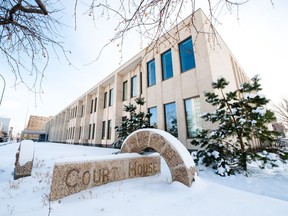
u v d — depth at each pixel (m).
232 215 2.22
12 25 2.24
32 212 2.43
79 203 2.69
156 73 12.10
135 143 4.80
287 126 13.24
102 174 3.66
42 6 1.81
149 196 2.99
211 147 5.75
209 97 6.27
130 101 15.51
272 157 4.64
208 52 8.79
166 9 1.62
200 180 3.63
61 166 3.04
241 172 5.25
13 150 13.43
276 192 3.69
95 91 23.23
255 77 5.48
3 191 3.70
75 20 1.78
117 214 2.28
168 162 3.84
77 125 26.97
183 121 9.55
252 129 5.27
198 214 2.26
